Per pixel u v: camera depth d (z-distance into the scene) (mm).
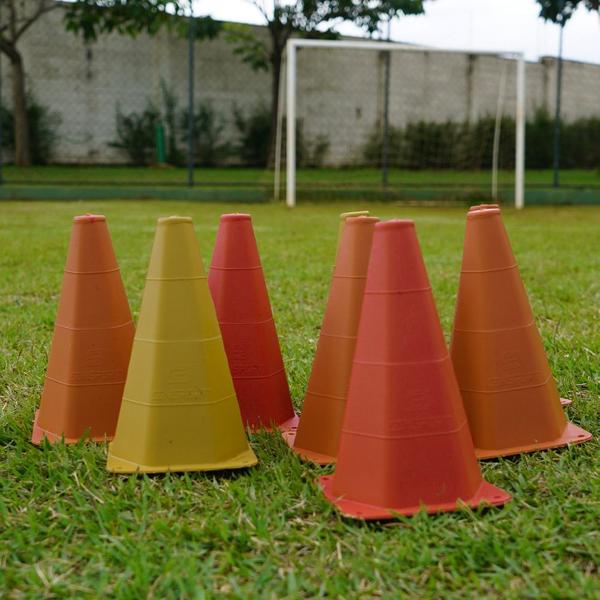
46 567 942
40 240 3496
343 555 953
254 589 904
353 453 1033
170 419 1097
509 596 891
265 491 1062
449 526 996
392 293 1028
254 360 1256
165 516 1021
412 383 1023
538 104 9375
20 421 1262
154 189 6824
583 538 967
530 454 1154
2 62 8695
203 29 8461
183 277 1101
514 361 1159
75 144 9117
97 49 9047
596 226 4750
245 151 9789
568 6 5625
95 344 1196
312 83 9258
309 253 3133
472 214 1165
